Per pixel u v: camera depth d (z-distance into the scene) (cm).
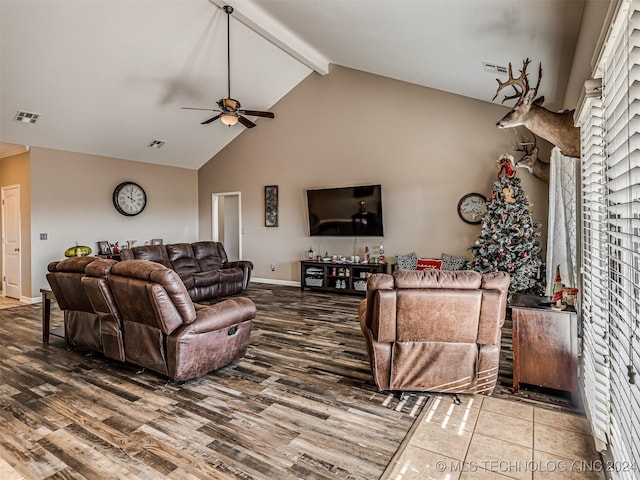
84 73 502
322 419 239
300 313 523
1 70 452
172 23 478
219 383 294
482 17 294
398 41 416
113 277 303
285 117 743
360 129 661
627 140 135
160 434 222
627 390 145
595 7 224
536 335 266
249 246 808
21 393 278
